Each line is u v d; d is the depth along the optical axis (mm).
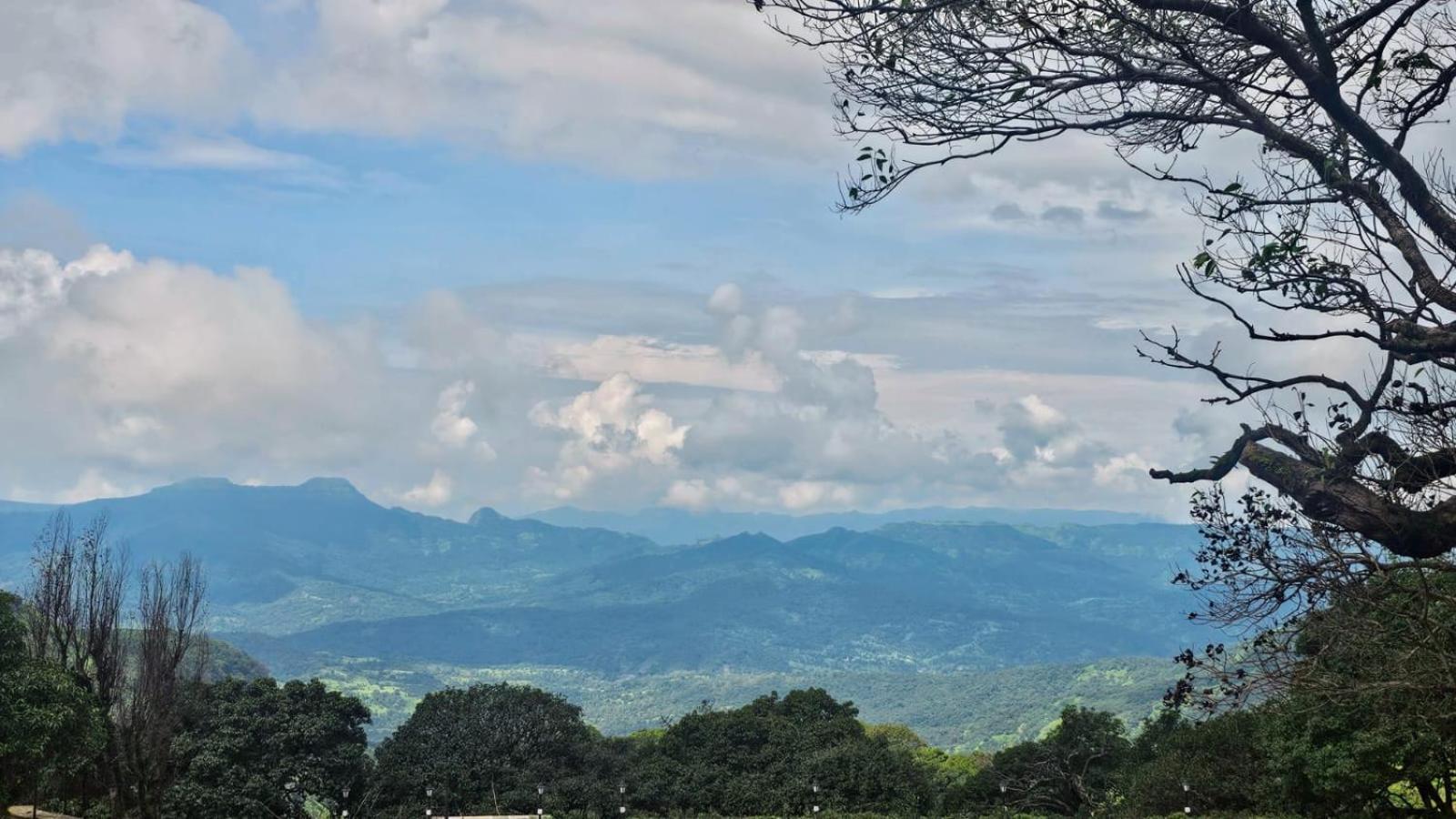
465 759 77250
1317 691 9102
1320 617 9062
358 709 69062
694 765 84062
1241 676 9430
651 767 83562
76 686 46469
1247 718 49031
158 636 57250
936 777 95688
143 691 55875
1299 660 9289
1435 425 8953
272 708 65875
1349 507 8938
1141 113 9031
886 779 80312
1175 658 9711
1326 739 35531
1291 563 9117
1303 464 9242
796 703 95812
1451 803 35312
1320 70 8422
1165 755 55438
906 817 75312
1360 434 9250
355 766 66625
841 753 82500
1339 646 9125
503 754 78938
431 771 75062
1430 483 8898
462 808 75688
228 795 61250
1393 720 11117
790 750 86000
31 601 54656
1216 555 9531
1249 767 48875
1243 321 9094
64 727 45000
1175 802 52031
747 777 83188
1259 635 9391
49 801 58438
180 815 61344
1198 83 8812
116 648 55594
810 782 80938
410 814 72750
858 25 8852
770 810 80438
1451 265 8547
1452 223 8320
